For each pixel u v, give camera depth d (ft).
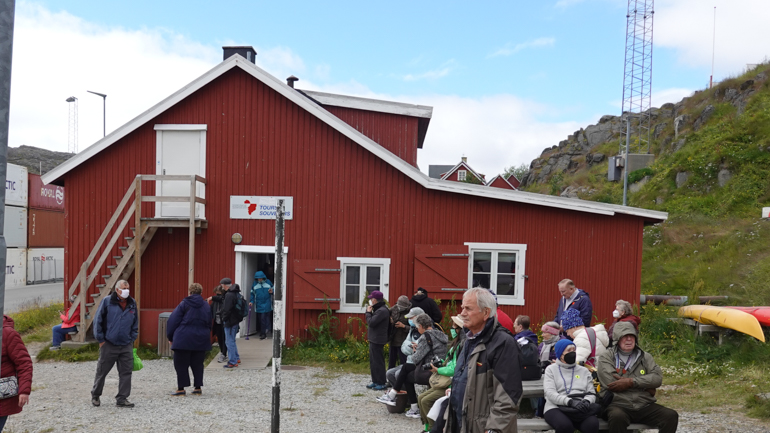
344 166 41.65
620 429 17.57
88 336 38.81
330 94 51.62
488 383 12.02
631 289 40.40
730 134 82.33
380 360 29.01
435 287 40.55
